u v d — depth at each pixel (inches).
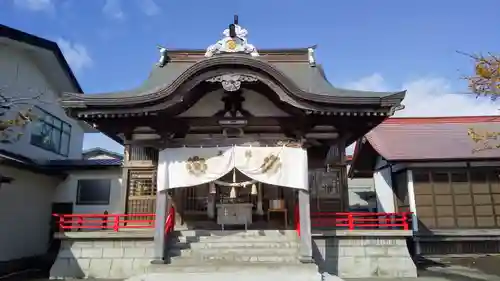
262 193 614.5
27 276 529.0
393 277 495.5
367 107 438.9
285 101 429.4
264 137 477.1
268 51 638.5
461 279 484.4
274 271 417.4
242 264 423.8
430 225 661.3
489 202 673.6
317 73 605.3
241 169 454.6
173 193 607.8
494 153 678.5
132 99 421.4
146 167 630.5
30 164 606.2
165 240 460.4
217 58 417.4
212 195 599.2
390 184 762.8
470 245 665.0
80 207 699.4
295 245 479.2
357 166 864.9
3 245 565.6
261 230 516.4
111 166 688.4
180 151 460.4
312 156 548.1
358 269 499.5
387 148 707.4
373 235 508.7
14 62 645.3
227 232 512.1
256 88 456.1
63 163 699.4
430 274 520.4
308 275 415.5
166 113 442.9
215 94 466.0
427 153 684.1
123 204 622.5
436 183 679.1
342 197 614.5
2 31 583.2
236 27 601.6
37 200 657.0
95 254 503.2
